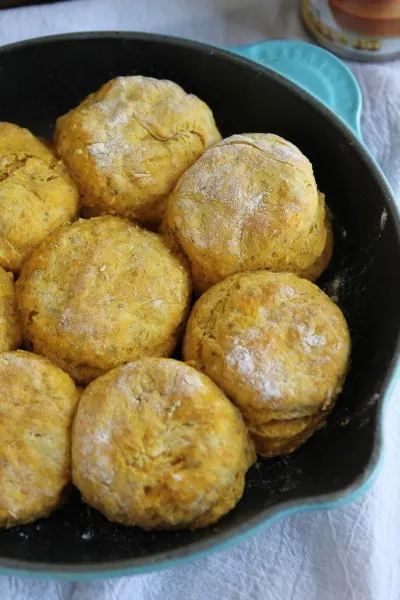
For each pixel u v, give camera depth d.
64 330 0.44
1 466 0.42
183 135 0.49
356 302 0.48
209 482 0.41
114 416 0.42
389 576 0.46
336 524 0.46
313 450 0.44
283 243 0.46
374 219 0.48
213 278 0.46
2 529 0.43
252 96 0.52
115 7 0.61
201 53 0.51
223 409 0.42
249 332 0.44
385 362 0.43
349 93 0.53
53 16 0.60
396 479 0.48
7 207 0.47
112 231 0.47
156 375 0.43
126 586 0.45
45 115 0.55
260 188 0.46
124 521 0.42
